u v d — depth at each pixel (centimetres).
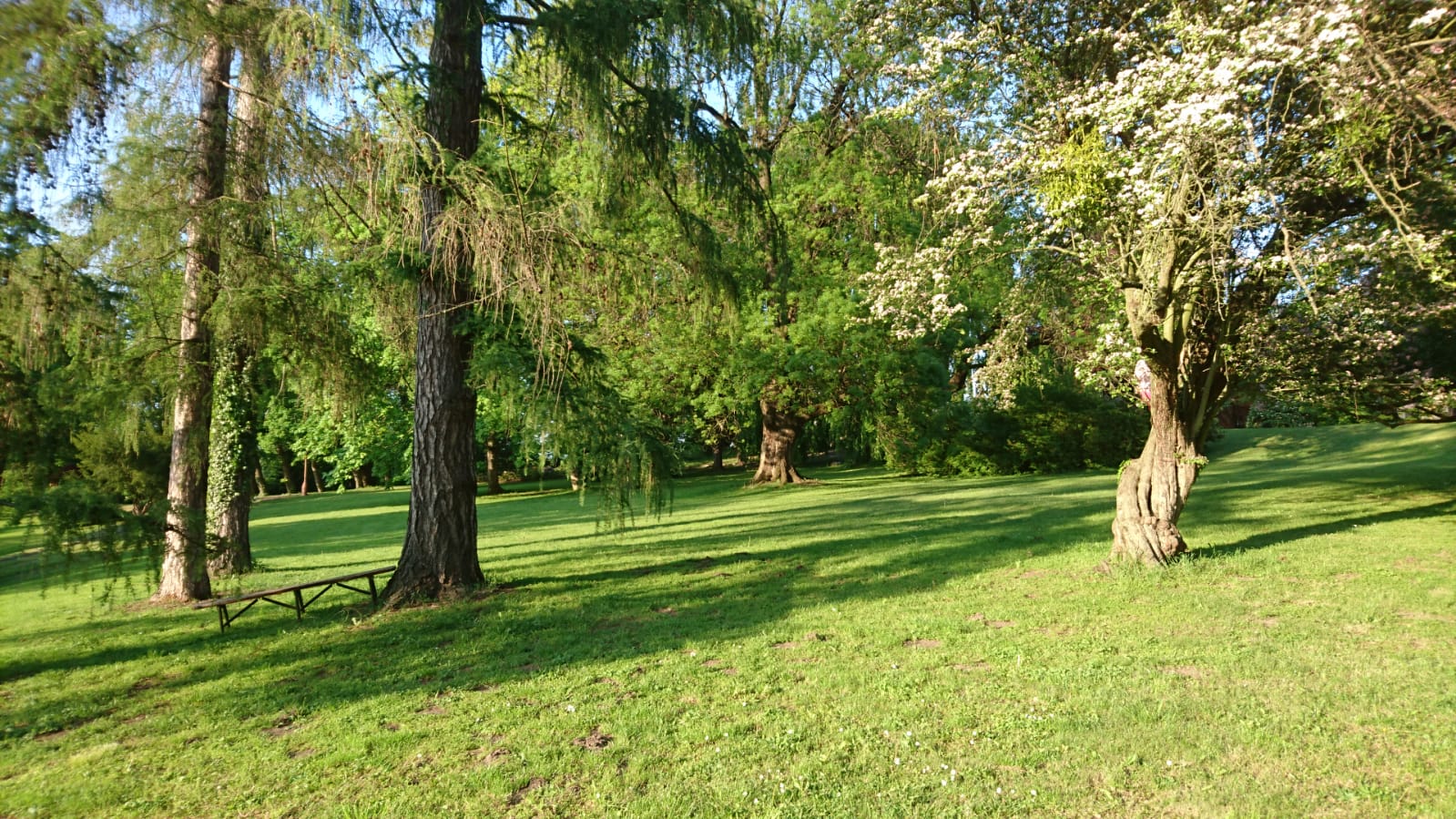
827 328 2184
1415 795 350
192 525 715
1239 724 434
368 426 3025
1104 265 845
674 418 2762
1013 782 386
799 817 360
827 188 2188
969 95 972
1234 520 1211
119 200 828
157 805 413
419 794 405
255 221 880
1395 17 548
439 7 857
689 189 1053
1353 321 904
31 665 752
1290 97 657
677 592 899
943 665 572
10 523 606
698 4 856
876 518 1577
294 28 692
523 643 696
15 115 582
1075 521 1309
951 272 919
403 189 727
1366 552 882
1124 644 595
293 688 609
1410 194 700
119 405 839
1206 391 905
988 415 2767
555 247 787
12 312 661
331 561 1471
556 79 892
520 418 811
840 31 1474
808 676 562
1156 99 682
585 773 419
